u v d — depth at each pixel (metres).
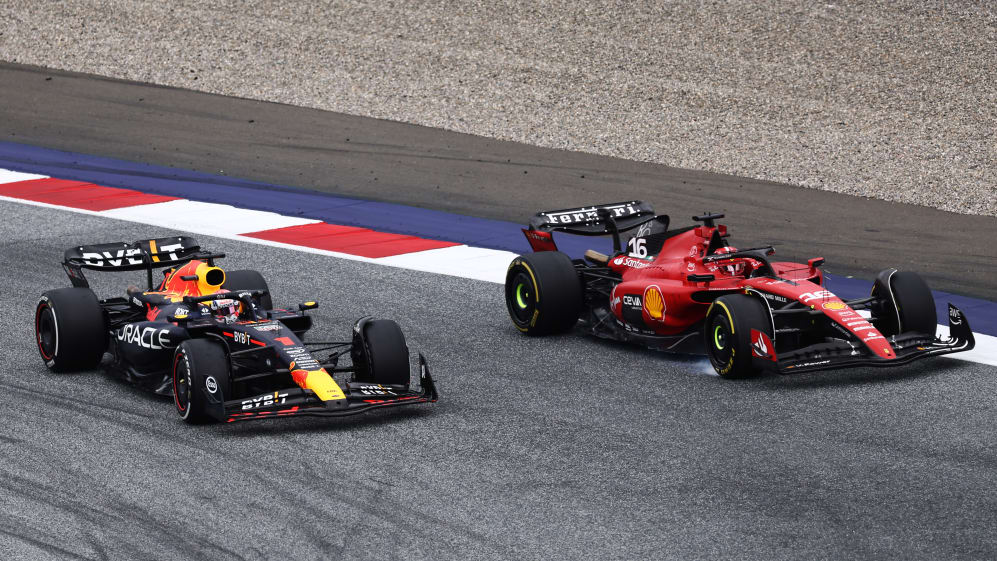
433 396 35.78
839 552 27.27
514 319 46.66
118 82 105.00
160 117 94.25
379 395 35.34
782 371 37.69
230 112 96.44
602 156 85.50
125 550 27.34
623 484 31.17
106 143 86.19
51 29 118.88
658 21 120.81
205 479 31.36
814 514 29.28
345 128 92.25
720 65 108.12
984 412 36.59
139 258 43.06
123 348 39.09
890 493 30.53
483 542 27.78
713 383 39.66
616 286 44.91
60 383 39.28
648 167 82.31
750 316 38.88
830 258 60.00
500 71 107.81
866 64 106.06
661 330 43.03
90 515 29.14
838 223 67.88
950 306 40.94
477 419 36.19
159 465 32.28
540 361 42.56
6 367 40.94
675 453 33.34
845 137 88.44
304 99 101.06
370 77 106.75
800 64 107.19
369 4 129.00
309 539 27.92
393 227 65.50
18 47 113.81
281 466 32.28
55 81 104.38
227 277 43.16
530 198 72.94
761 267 42.06
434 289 52.97
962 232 66.25
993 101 94.88
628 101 99.06
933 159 82.62
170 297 39.91
